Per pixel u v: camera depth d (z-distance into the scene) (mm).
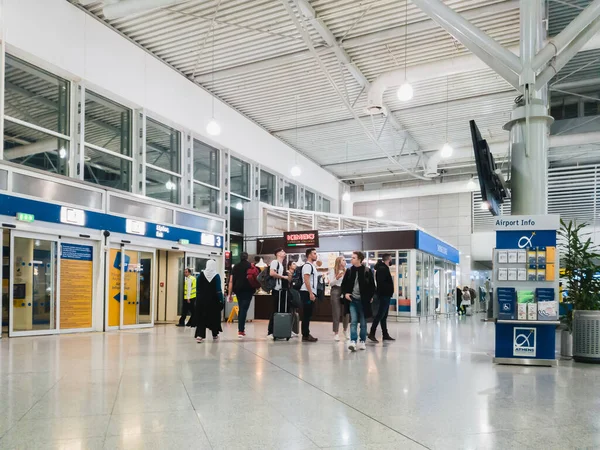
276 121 18578
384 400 4273
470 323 16312
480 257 25906
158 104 13570
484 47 7352
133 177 13047
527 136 7637
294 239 17094
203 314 9195
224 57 13703
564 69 14250
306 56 13312
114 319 11859
